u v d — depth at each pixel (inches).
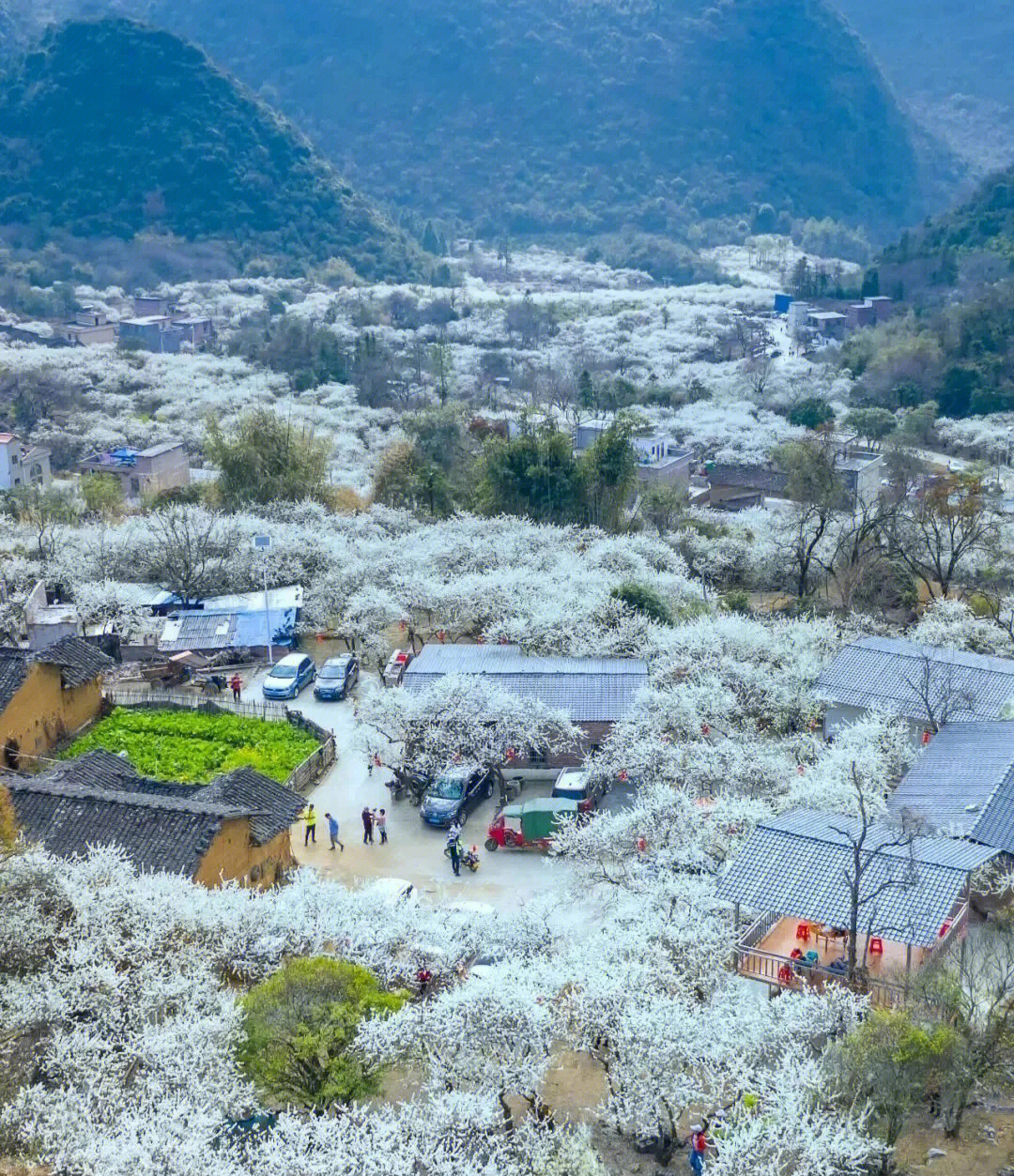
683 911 1330.0
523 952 1327.5
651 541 2945.4
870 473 4101.9
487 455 3430.1
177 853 1507.1
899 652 2097.7
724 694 1935.3
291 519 3253.0
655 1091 1083.3
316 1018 1163.3
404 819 1852.9
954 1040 1099.3
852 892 1241.4
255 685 2390.5
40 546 2856.8
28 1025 1178.6
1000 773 1589.6
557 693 2026.3
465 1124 1035.9
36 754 2032.5
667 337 7322.8
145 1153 960.9
